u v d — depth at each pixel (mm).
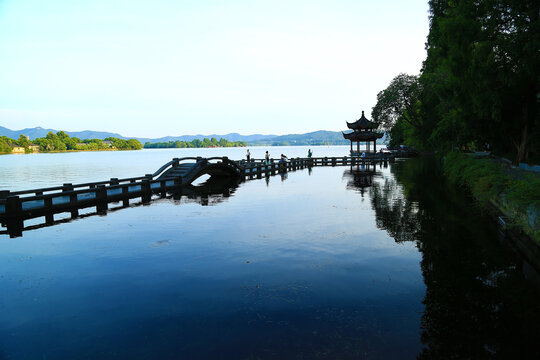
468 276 6902
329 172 35719
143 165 62156
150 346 4598
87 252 9000
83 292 6426
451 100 24172
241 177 30938
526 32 12664
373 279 6793
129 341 4734
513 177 11961
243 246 9219
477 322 5121
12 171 46375
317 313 5422
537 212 7082
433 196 17250
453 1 18578
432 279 6762
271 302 5832
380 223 11641
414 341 4609
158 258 8359
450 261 7777
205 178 31141
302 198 17812
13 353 4492
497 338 4699
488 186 12609
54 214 14523
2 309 5789
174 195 19922
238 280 6840
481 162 17078
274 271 7309
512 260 7781
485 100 15883
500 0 13953
